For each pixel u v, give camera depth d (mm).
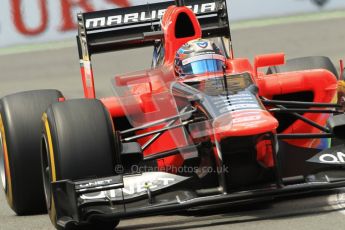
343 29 61031
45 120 23984
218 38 32562
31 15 65312
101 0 64562
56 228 23984
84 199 22859
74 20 65250
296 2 67625
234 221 23250
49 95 27594
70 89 51656
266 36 61438
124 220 25188
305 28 62688
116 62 59500
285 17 67500
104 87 51375
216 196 22797
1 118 27438
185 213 25125
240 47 58625
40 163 26859
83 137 23203
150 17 32156
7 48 65625
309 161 23938
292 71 29141
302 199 25234
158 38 28828
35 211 27797
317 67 30750
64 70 57469
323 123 27703
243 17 67750
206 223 23406
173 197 23500
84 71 31828
